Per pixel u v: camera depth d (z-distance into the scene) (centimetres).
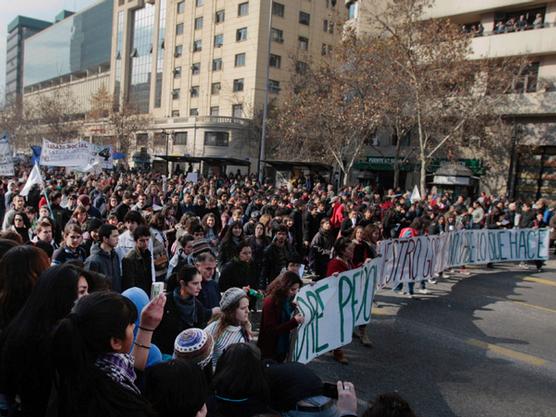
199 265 472
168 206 1021
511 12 2959
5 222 780
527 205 1711
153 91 6531
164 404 197
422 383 526
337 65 2719
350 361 581
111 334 193
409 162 3312
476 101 2403
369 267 623
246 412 244
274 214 1142
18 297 250
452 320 782
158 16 6406
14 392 213
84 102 9438
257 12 4891
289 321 443
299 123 2692
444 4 3130
